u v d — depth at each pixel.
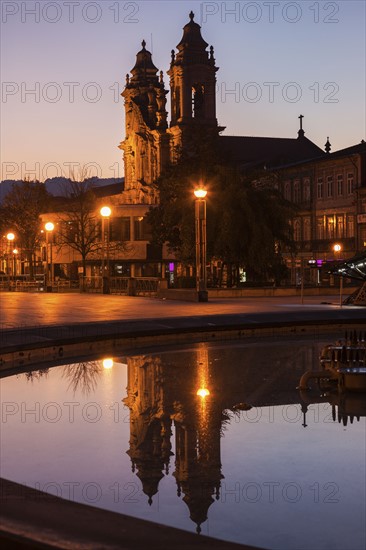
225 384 16.52
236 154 120.62
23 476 9.60
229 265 61.78
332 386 16.05
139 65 132.62
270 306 39.53
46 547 6.00
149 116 128.50
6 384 16.73
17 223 111.62
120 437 11.65
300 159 114.19
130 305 40.62
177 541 6.34
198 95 118.50
